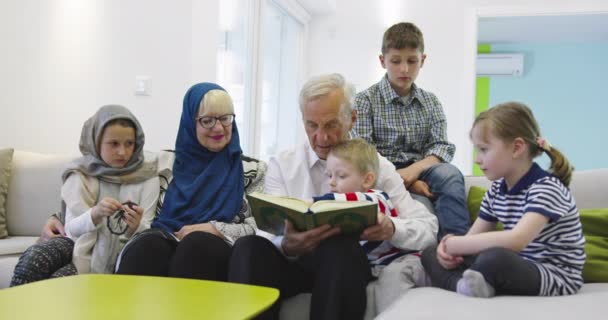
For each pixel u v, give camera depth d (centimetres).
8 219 259
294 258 180
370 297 167
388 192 193
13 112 290
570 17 587
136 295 134
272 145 503
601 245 186
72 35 321
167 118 348
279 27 504
